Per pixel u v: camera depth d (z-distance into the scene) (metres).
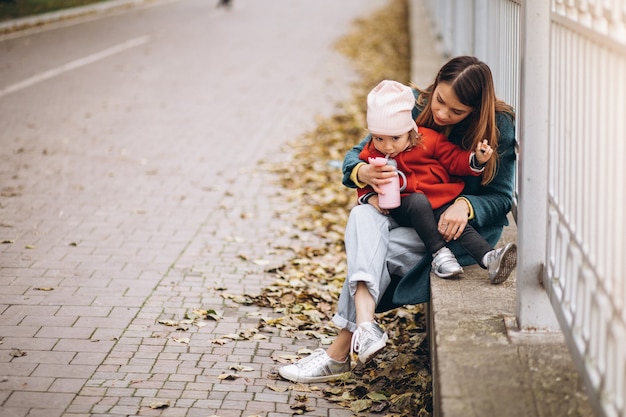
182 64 15.88
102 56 16.45
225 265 6.15
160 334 4.86
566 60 3.40
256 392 4.24
